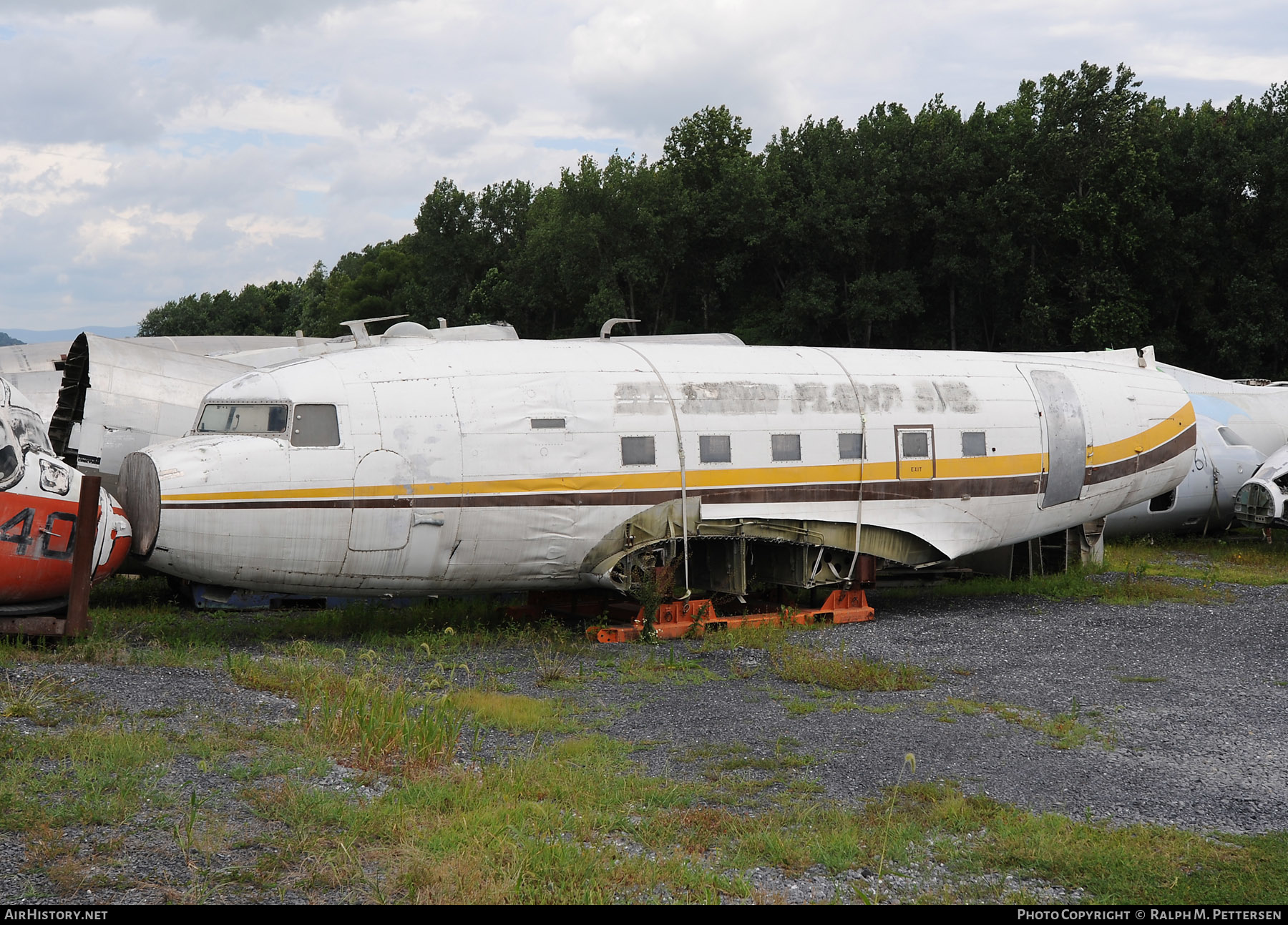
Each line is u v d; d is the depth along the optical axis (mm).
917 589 18625
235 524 12609
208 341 22031
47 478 11773
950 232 47188
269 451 12789
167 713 8992
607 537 14172
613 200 51469
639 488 14195
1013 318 48438
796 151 54250
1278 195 43500
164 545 12477
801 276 52156
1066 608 16703
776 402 15211
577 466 13891
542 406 13922
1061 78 45406
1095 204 43438
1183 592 18031
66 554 11945
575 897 5766
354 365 13703
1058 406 17281
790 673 11914
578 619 15945
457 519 13398
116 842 6117
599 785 7781
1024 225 45062
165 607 16797
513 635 14383
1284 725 10008
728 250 55031
